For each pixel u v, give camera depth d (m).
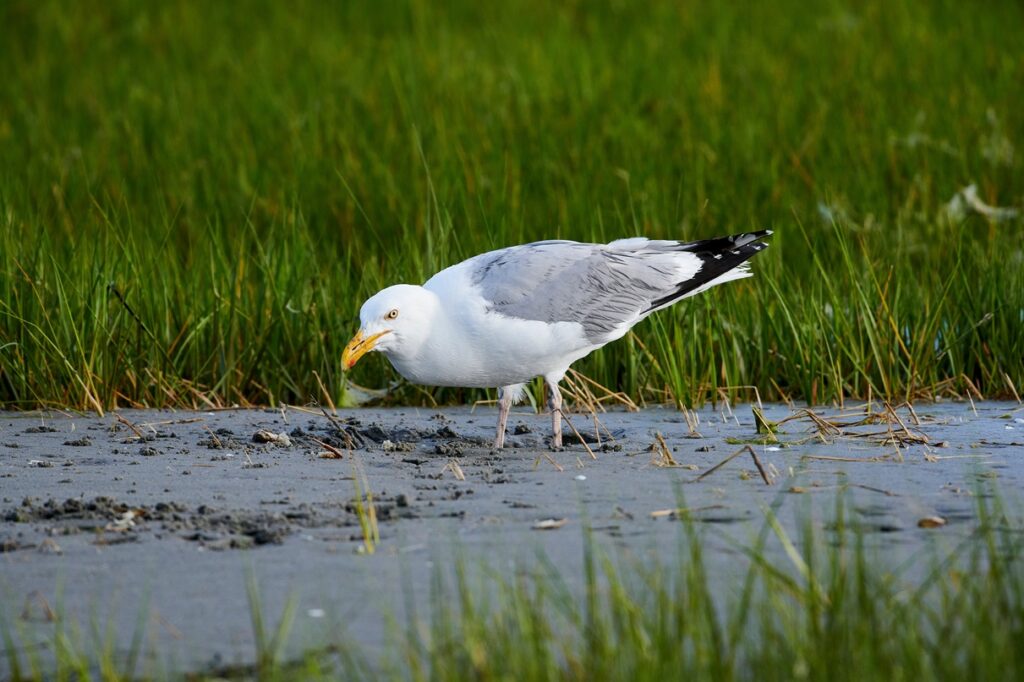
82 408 12.52
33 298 13.41
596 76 25.11
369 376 13.54
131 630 6.46
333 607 6.68
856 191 18.56
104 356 12.83
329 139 20.72
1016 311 13.60
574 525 8.01
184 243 17.83
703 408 12.81
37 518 8.30
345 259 15.98
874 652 5.69
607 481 9.27
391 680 5.85
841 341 13.19
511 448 10.87
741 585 6.87
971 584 6.46
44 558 7.47
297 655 6.14
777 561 7.22
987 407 12.47
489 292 10.77
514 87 23.95
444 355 10.74
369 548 7.54
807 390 12.99
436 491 9.00
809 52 27.61
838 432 11.03
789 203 17.88
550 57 26.92
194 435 11.32
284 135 21.75
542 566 7.18
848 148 20.17
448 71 25.48
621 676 5.74
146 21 34.69
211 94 25.89
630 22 32.66
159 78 27.66
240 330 13.56
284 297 14.05
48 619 6.61
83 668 5.80
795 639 5.85
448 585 6.94
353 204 17.97
